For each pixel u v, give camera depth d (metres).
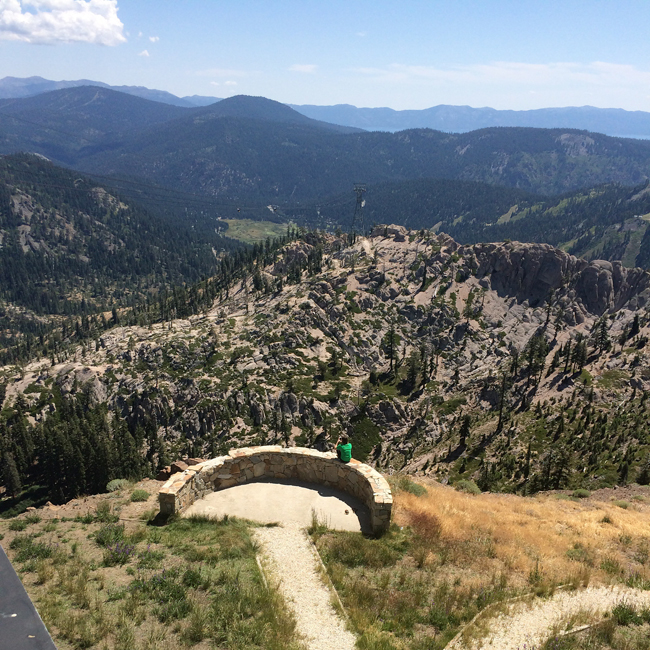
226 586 15.53
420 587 17.16
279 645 13.03
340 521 21.44
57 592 14.57
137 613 13.70
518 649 14.42
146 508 22.03
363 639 13.80
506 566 19.73
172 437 143.88
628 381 136.12
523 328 193.62
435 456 123.62
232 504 22.45
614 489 42.62
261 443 134.50
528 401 138.25
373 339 181.12
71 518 20.52
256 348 171.75
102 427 131.00
